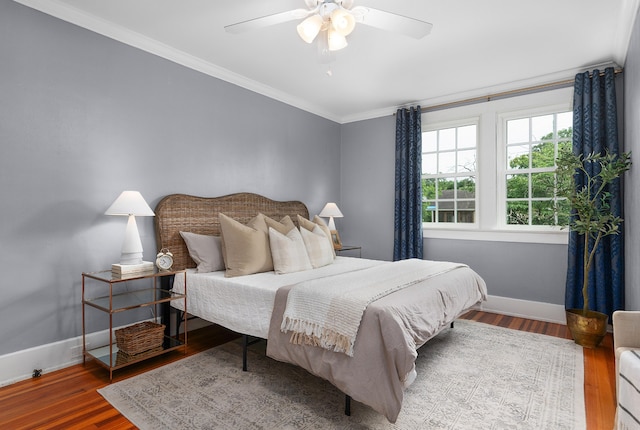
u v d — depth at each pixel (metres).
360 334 1.84
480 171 4.15
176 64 3.22
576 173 3.39
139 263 2.62
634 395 1.43
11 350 2.28
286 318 2.15
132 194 2.56
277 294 2.30
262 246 3.02
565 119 3.74
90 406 1.98
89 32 2.64
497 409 1.97
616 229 2.92
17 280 2.30
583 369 2.49
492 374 2.41
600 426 1.81
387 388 1.73
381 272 2.74
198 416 1.88
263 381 2.29
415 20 1.94
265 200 4.04
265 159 4.12
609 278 3.26
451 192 4.48
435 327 2.19
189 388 2.19
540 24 2.67
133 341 2.44
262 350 2.85
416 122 4.50
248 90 3.91
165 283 3.01
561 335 3.23
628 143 2.94
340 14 1.87
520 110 3.89
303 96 4.40
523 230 3.86
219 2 2.43
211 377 2.35
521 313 3.85
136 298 2.66
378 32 2.80
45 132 2.42
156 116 3.07
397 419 1.86
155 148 3.06
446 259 4.39
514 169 4.01
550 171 3.80
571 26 2.70
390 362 1.74
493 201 4.05
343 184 5.31
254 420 1.85
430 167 4.64
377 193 4.98
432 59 3.30
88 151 2.64
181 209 3.20
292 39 2.96
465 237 4.24
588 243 3.32
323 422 1.83
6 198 2.26
